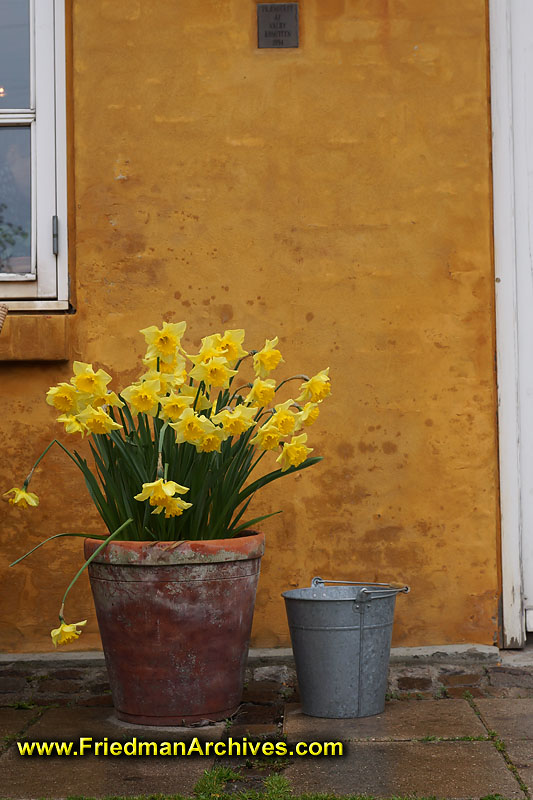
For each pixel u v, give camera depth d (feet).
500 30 11.74
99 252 11.53
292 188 11.57
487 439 11.43
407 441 11.43
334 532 11.38
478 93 11.62
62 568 11.40
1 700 10.19
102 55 11.61
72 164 11.80
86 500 11.42
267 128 11.60
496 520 11.49
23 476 11.42
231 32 11.64
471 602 11.31
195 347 11.48
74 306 11.66
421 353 11.48
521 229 11.73
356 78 11.62
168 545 8.79
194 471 9.04
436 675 10.71
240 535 10.05
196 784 7.50
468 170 11.57
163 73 11.61
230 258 11.53
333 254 11.53
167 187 11.57
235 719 9.33
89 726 9.14
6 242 11.84
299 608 9.37
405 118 11.60
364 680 9.29
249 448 9.43
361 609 9.24
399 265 11.53
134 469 9.05
